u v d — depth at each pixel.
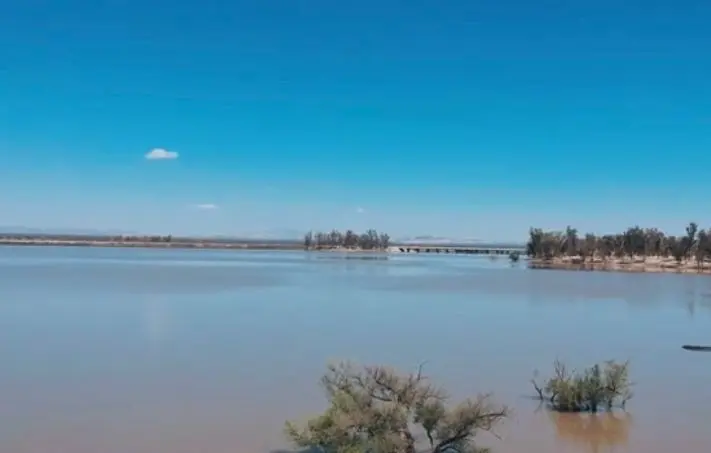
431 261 135.50
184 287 50.47
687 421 15.05
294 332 27.89
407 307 39.31
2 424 14.12
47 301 38.41
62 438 13.27
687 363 22.28
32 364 20.25
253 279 62.62
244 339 25.62
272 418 14.69
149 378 18.53
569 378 16.94
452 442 11.70
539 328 30.84
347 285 57.16
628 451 13.07
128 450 12.64
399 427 11.53
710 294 54.66
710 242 109.81
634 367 21.47
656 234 137.88
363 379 12.14
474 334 28.38
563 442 13.51
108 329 27.73
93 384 17.75
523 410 15.85
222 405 15.76
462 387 18.16
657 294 54.00
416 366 20.95
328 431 11.59
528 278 74.56
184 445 12.93
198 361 21.00
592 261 126.56
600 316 36.69
